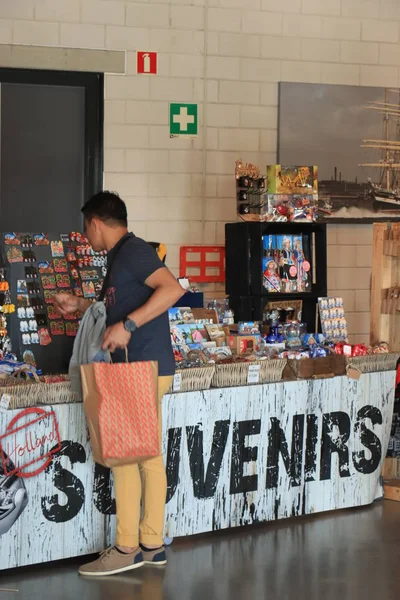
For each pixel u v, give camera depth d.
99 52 6.81
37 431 4.12
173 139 7.01
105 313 4.06
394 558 4.45
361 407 5.25
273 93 7.18
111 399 3.87
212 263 7.12
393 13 7.42
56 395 4.19
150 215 7.00
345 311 7.44
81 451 4.25
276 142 7.20
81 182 6.93
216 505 4.70
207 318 5.52
